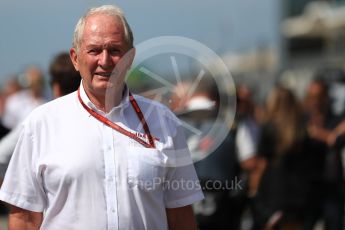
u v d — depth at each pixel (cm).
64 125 852
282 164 1700
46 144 847
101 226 830
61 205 840
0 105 3381
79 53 855
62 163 833
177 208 909
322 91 2223
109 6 861
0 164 1109
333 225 1822
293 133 1686
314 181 1725
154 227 860
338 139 1847
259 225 1744
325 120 2153
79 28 856
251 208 1739
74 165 831
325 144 1734
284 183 1703
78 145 840
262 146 1714
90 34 840
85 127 849
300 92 4847
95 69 843
